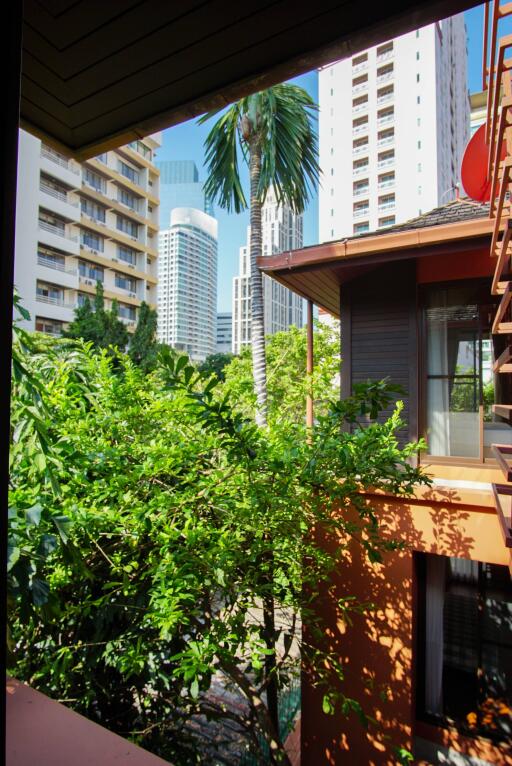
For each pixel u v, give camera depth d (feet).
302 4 2.96
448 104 117.29
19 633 7.62
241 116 25.48
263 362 26.45
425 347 13.37
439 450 13.01
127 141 4.54
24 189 65.51
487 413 12.52
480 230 10.34
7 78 1.24
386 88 108.47
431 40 102.99
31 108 4.10
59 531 4.99
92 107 4.08
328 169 114.32
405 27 3.06
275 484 8.28
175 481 9.05
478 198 10.71
